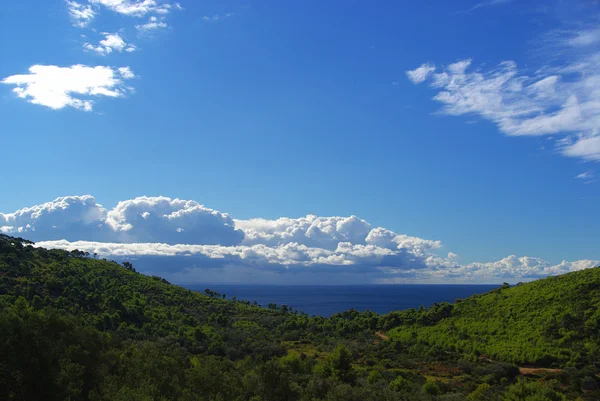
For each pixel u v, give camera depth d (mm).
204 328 111125
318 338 122062
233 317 145000
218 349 94375
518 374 77000
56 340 46125
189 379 51312
